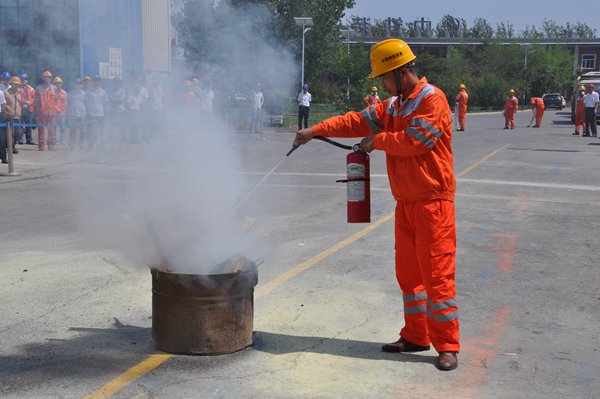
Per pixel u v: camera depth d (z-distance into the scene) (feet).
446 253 10.76
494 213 25.84
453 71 207.41
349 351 11.74
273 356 11.42
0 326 12.90
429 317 11.02
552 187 32.99
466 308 14.20
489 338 12.39
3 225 22.94
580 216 25.22
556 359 11.33
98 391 9.88
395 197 11.37
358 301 14.65
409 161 10.72
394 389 10.07
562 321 13.35
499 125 99.45
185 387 10.05
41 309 13.96
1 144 40.22
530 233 22.04
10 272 16.85
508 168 40.83
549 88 230.27
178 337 11.36
